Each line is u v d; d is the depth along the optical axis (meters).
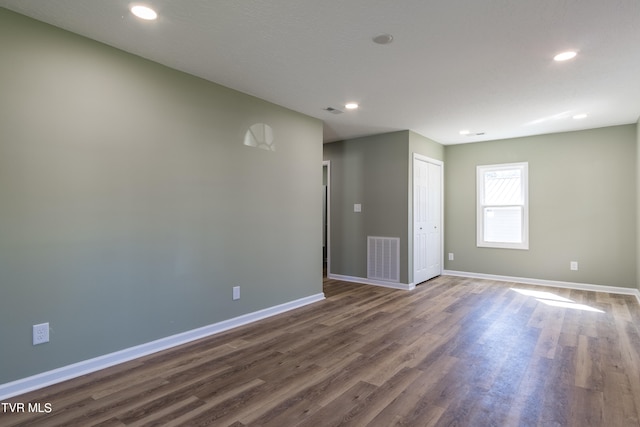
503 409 2.03
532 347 2.94
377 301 4.48
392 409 2.03
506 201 5.74
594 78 3.18
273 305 3.93
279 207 4.00
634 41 2.49
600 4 2.04
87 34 2.44
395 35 2.43
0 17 2.12
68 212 2.40
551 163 5.33
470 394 2.20
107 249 2.59
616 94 3.60
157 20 2.25
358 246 5.70
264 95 3.68
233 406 2.06
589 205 5.06
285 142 4.08
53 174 2.33
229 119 3.46
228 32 2.41
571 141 5.18
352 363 2.65
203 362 2.67
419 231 5.50
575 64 2.88
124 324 2.69
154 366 2.60
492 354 2.80
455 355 2.79
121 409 2.03
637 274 4.60
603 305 4.23
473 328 3.43
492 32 2.38
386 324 3.56
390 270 5.32
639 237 4.51
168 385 2.31
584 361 2.66
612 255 4.91
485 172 5.95
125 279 2.69
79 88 2.45
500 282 5.61
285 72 3.08
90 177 2.50
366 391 2.23
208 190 3.27
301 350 2.90
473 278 5.94
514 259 5.65
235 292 3.51
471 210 6.05
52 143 2.32
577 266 5.14
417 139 5.42
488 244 5.88
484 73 3.08
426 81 3.27
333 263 6.01
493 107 4.05
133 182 2.73
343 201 5.87
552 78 3.19
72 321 2.42
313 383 2.34
